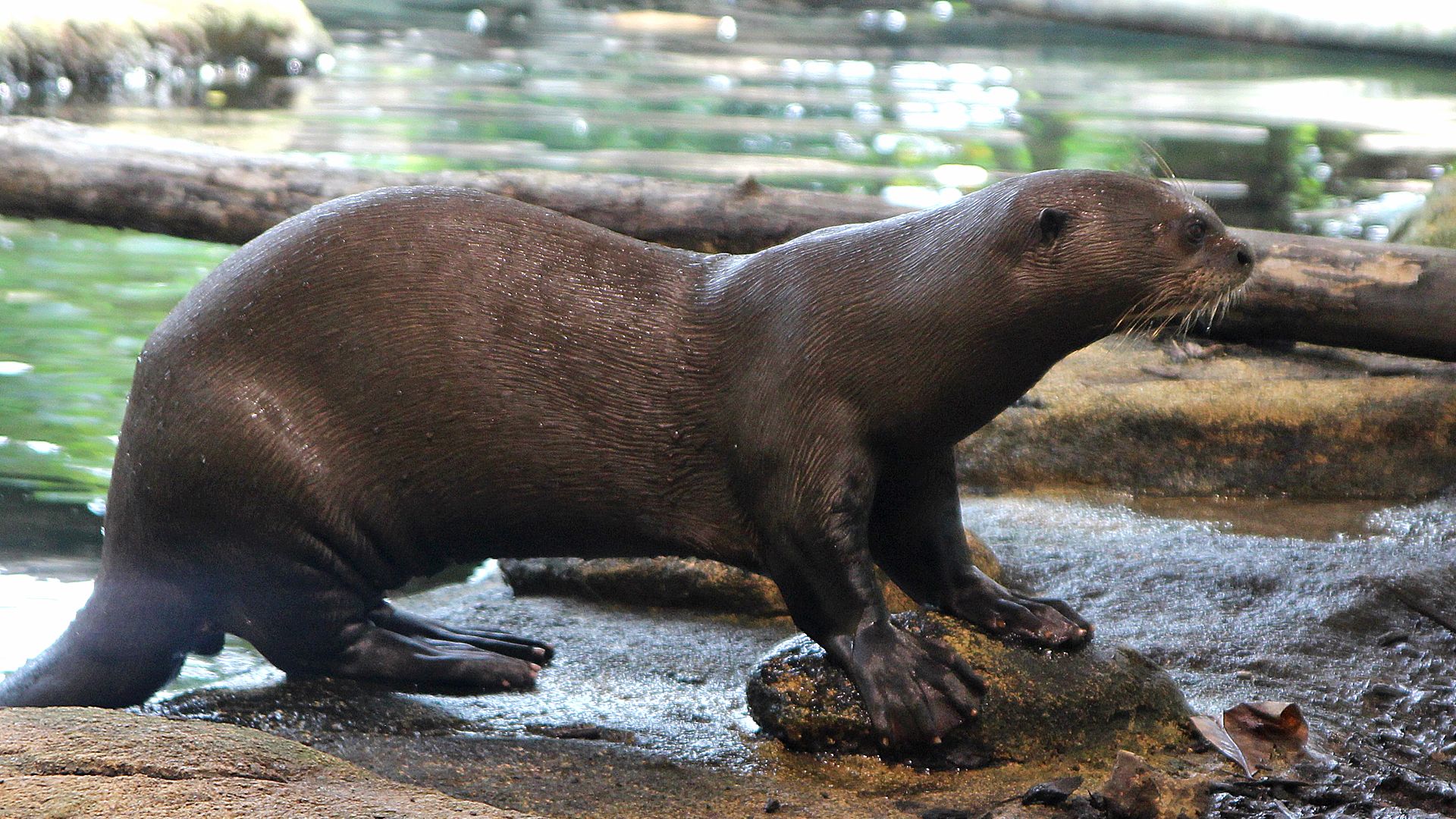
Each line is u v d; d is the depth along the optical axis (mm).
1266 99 29469
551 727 8406
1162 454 12828
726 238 14680
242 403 8148
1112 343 14648
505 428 8188
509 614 10305
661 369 8156
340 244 8250
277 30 32125
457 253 8227
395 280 8180
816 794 7520
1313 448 12711
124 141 15875
